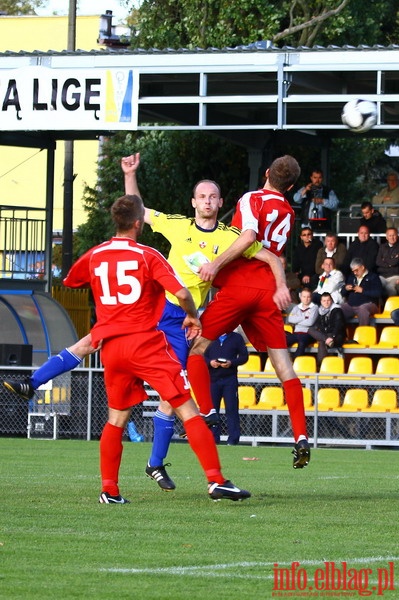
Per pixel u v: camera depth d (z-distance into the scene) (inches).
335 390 1542.8
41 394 1521.9
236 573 458.3
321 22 2410.2
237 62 1620.3
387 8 2743.6
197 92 1859.0
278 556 498.6
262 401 1572.3
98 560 482.0
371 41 2576.3
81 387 1507.1
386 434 1481.3
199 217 745.0
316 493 766.5
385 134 2063.2
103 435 675.4
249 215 709.9
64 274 2470.5
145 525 581.6
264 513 638.5
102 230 2615.7
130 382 657.0
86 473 908.6
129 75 1642.5
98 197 2623.0
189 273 743.7
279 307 708.7
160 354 639.1
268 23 2378.2
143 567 467.8
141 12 2507.4
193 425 648.4
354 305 1713.8
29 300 1824.6
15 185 3747.5
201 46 2384.4
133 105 1638.8
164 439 734.5
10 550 502.6
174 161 2420.0
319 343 1638.8
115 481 677.3
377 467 1057.5
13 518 602.2
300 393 718.5
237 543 530.3
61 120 1667.1
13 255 1982.0
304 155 2338.8
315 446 1449.3
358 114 1418.6
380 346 1680.6
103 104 1648.6
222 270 727.1
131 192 742.5
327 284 1740.9
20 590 420.5
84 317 2161.7
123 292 633.0
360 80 1817.2
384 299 1776.6
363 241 1779.0
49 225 1984.5
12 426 1533.0
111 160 2554.1
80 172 3759.8
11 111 1683.1
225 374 1417.3
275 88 1855.3
